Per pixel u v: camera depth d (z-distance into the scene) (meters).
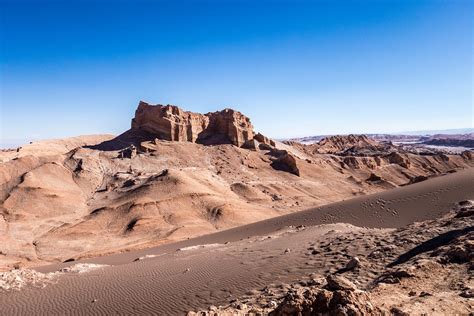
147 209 67.00
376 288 10.62
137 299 15.15
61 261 50.22
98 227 62.75
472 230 14.71
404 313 7.45
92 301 15.65
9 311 15.47
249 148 117.38
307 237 23.72
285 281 14.34
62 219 66.75
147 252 39.41
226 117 119.06
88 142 157.62
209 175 88.62
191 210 68.88
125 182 81.88
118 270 21.77
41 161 85.94
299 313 7.09
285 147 132.62
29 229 61.91
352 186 106.75
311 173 110.44
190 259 22.39
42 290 18.14
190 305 13.66
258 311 10.20
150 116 111.19
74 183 81.81
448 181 41.28
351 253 16.64
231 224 66.06
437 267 11.63
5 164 81.38
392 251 15.38
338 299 7.07
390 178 124.81
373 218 36.81
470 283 9.66
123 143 105.94
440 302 8.34
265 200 84.38
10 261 47.88
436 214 33.69
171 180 75.81
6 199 68.81
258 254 20.33
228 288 14.78
